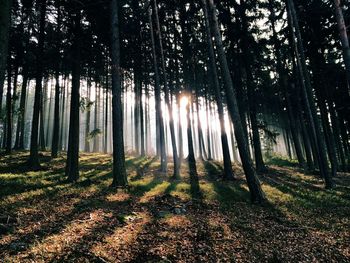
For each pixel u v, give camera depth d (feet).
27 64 73.67
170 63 100.73
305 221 32.78
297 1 77.77
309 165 81.71
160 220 31.63
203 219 32.99
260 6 80.84
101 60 62.75
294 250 24.71
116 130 50.16
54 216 30.50
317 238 27.35
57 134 87.40
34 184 45.21
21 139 111.34
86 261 20.74
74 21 54.60
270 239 27.20
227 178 61.11
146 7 77.66
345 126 131.75
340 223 31.71
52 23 59.82
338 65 89.56
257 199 40.98
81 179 53.42
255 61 84.23
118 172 49.06
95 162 83.66
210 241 26.22
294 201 41.91
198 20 92.07
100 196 40.93
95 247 23.17
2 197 35.83
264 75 103.55
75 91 54.13
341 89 102.89
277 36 89.40
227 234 28.17
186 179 61.77
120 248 23.68
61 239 24.16
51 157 84.79
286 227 30.68
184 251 23.98
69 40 55.21
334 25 74.90
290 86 113.70
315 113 58.44
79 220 29.63
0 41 17.98
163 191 47.11
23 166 64.23
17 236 24.26
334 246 25.31
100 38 57.36
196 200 41.88
